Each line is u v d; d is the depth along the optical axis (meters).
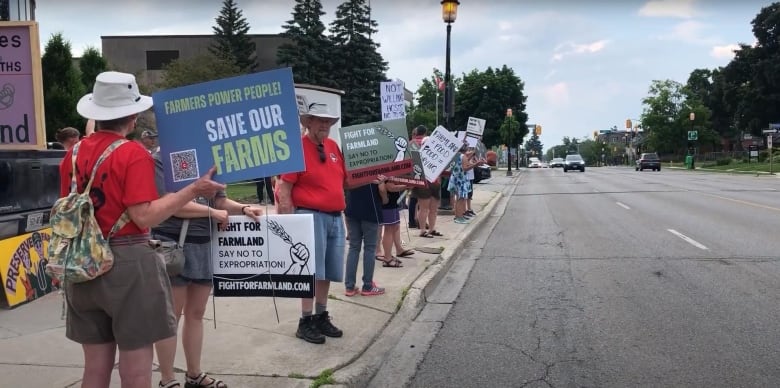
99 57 23.97
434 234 11.34
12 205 6.48
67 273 2.81
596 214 16.05
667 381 4.57
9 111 6.96
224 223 4.10
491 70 56.25
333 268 5.26
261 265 4.14
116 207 2.92
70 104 19.30
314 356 4.87
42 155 7.06
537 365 4.98
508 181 35.84
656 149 74.62
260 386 4.24
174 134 3.54
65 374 4.36
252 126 3.59
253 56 51.94
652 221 14.09
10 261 6.31
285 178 5.06
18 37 6.93
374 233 6.69
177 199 3.14
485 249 10.73
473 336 5.76
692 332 5.67
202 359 4.75
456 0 15.42
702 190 23.91
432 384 4.64
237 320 5.73
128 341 2.94
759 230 12.04
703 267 8.54
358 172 6.44
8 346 4.96
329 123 5.13
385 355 5.19
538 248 10.73
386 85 11.03
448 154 9.66
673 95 72.69
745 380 4.55
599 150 132.00
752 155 51.16
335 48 43.12
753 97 65.62
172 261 3.57
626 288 7.45
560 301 6.95
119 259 2.92
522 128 56.78
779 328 5.72
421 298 6.96
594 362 5.00
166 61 51.41
